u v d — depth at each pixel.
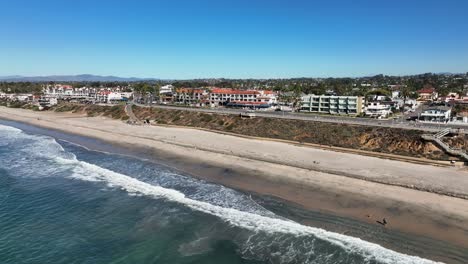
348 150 58.97
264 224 32.53
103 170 51.19
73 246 29.50
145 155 61.12
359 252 27.36
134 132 85.69
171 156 59.69
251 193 40.69
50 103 164.50
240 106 137.25
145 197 40.06
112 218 34.75
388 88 190.38
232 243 29.56
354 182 43.22
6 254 28.19
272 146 64.88
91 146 70.56
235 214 34.91
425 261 25.81
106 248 29.19
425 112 92.25
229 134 79.06
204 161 55.62
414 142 56.50
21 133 90.25
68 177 47.97
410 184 41.38
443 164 49.09
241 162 54.22
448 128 60.44
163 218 34.50
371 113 110.31
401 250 27.45
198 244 29.58
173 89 195.12
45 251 28.69
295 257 27.25
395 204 36.19
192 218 34.34
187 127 91.62
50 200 39.59
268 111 110.62
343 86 196.50
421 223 31.86
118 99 181.25
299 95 149.75
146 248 29.09
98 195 40.91
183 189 42.56
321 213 34.59
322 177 45.66
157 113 112.75
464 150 52.38
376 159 53.44
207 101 152.12
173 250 28.73
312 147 63.28
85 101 174.50
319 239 29.53
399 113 114.75
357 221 32.59
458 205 35.34
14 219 34.69
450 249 27.39
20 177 48.00
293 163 52.25
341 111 113.25
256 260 27.12
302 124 75.06
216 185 43.78
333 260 26.58
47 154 62.28
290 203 37.34
